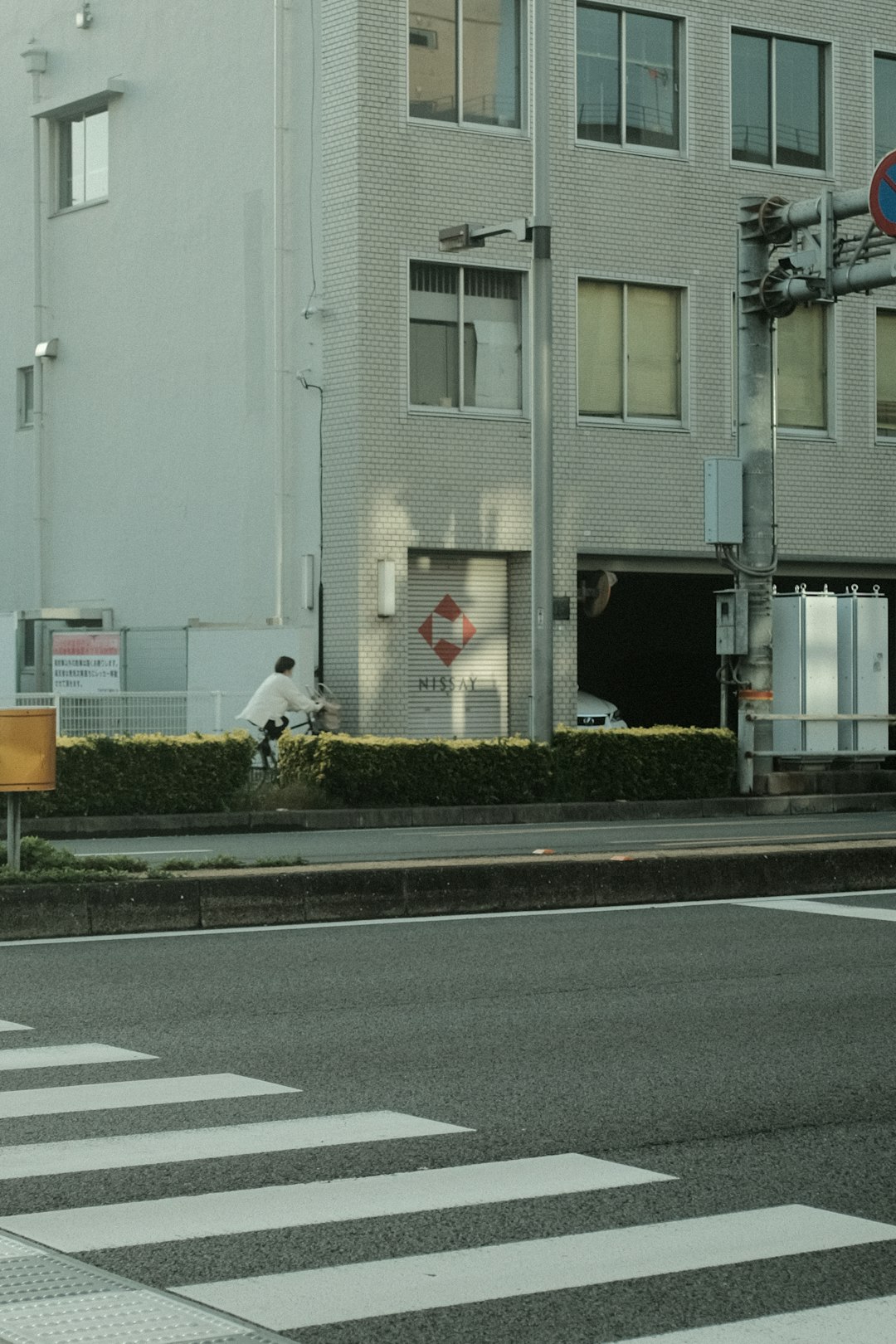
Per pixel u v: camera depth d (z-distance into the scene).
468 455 30.33
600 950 13.06
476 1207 6.81
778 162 33.50
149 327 33.75
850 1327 5.57
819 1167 7.43
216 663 30.59
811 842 19.05
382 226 29.56
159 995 11.24
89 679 31.95
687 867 16.09
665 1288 5.93
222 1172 7.29
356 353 29.34
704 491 27.41
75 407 35.41
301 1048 9.69
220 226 32.19
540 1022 10.41
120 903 13.95
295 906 14.58
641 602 38.09
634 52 32.00
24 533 36.69
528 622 31.05
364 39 29.34
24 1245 6.30
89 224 35.09
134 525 34.09
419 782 26.03
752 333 27.30
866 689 29.89
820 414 34.09
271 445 31.03
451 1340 5.45
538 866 15.49
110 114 34.62
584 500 31.27
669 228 32.19
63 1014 10.62
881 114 34.75
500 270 30.77
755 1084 8.90
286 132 30.67
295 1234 6.47
